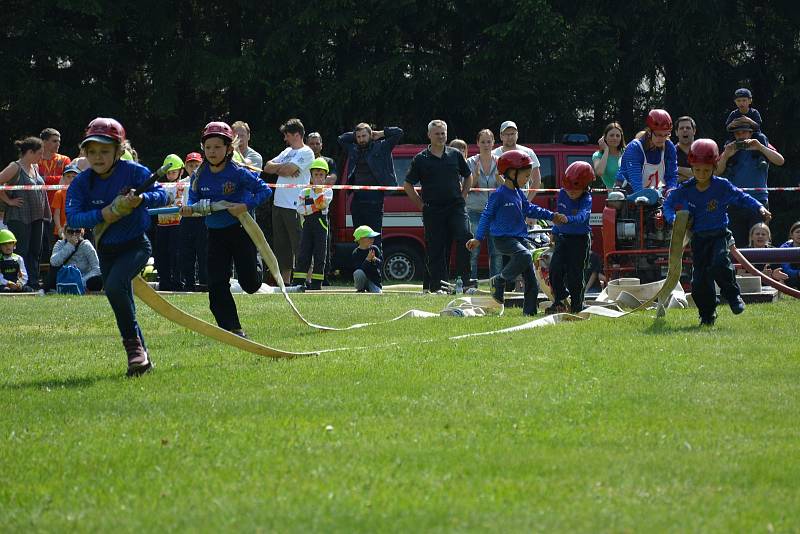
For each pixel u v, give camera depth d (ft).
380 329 125.39
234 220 119.85
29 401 84.43
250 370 95.61
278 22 327.06
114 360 107.34
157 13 327.26
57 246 197.36
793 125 322.96
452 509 54.54
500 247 142.41
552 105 325.83
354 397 82.07
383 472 61.31
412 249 254.06
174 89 327.06
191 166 197.88
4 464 65.21
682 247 123.65
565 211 140.77
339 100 318.24
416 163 187.01
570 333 115.03
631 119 336.90
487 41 330.54
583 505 55.21
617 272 176.76
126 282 97.40
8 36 326.85
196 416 76.74
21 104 318.65
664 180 171.22
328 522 52.90
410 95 317.42
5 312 154.92
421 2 321.93
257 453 65.82
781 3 321.32
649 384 86.12
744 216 188.24
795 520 53.42
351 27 326.03
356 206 202.08
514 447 66.64
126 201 95.66
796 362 96.07
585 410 76.95
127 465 64.03
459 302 152.25
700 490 58.03
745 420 73.77
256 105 337.11
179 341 120.37
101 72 341.62
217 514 54.54
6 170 202.80
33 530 53.36
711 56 317.63
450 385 86.12
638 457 64.13
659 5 314.76
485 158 204.85
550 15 309.42
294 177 199.00
